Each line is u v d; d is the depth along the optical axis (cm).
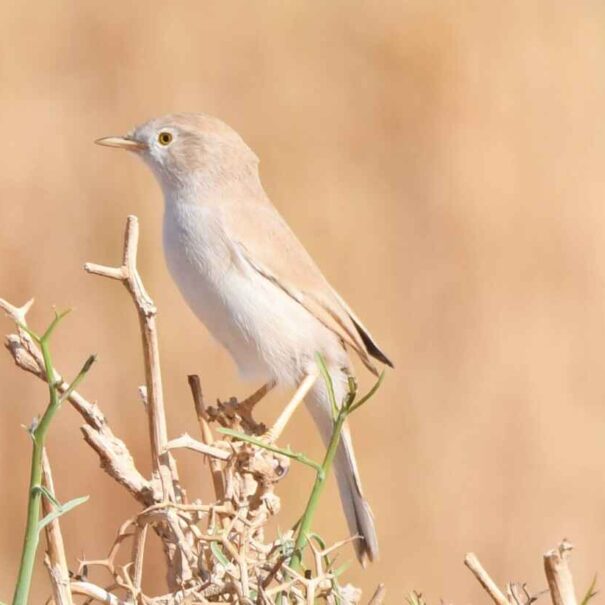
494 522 1378
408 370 1435
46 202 1425
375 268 1487
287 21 1589
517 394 1438
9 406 1320
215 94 1539
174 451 1258
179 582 524
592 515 1392
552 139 1577
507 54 1602
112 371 1348
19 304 1377
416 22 1589
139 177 1448
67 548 1256
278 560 481
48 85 1498
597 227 1530
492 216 1528
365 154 1555
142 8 1544
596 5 1677
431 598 1330
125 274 562
